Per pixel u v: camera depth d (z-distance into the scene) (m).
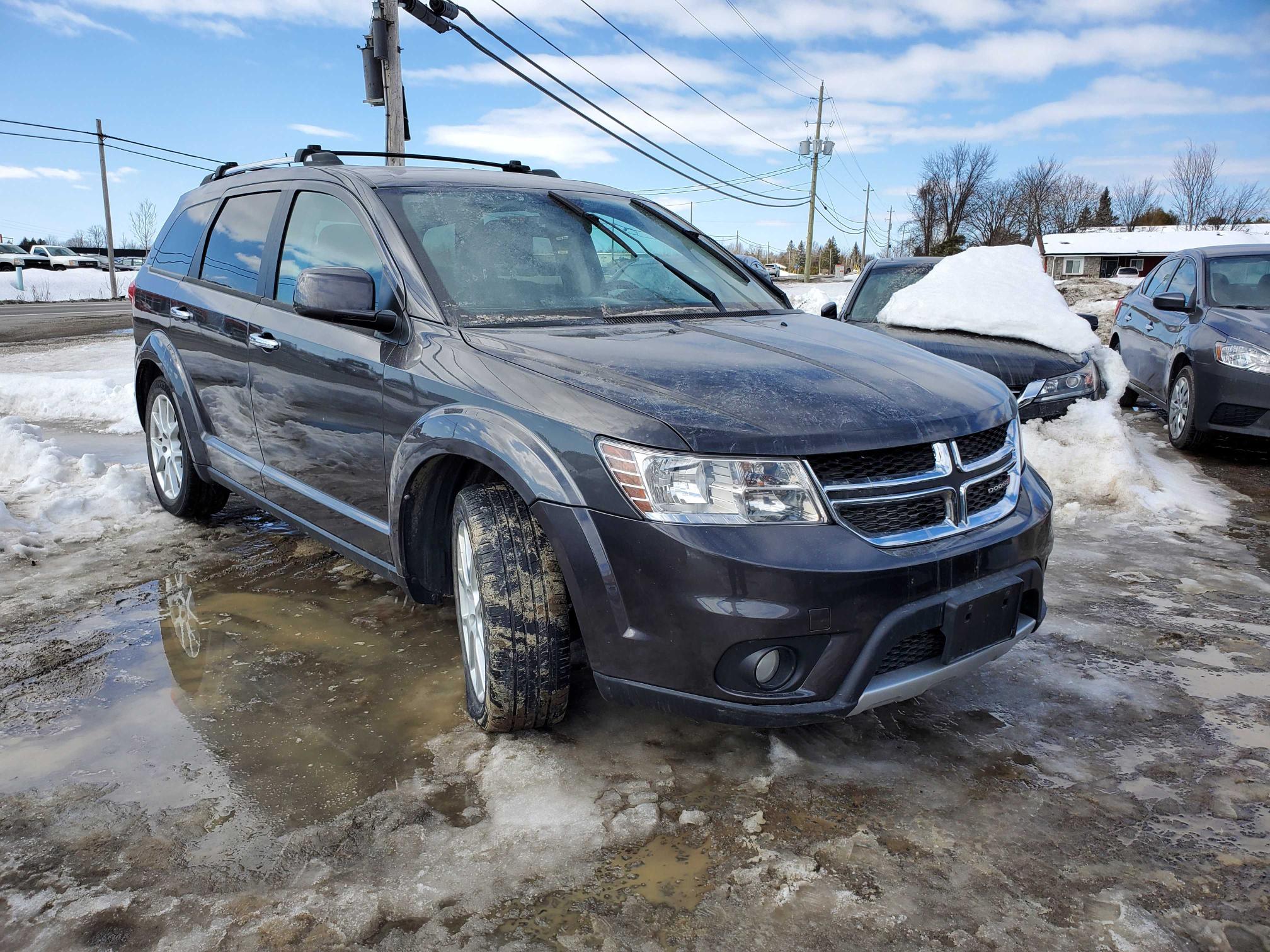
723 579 2.07
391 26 12.21
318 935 1.83
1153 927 1.85
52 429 7.50
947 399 2.44
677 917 1.88
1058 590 3.81
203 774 2.41
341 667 3.07
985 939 1.82
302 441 3.37
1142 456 6.02
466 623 2.62
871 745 2.57
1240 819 2.21
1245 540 4.50
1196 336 6.66
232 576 3.97
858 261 101.94
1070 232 77.88
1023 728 2.67
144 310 4.64
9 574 3.99
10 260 46.53
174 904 1.92
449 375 2.63
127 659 3.14
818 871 2.02
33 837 2.14
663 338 2.75
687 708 2.17
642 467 2.14
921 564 2.17
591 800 2.29
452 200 3.25
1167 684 2.95
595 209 3.54
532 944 1.80
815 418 2.20
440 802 2.28
